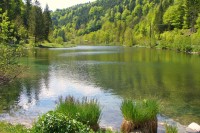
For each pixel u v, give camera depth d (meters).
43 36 123.81
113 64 53.88
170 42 119.88
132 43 171.12
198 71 43.91
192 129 16.03
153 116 13.84
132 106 13.73
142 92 27.48
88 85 31.06
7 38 28.84
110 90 28.34
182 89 29.27
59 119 9.70
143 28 177.00
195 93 27.28
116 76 38.00
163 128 15.85
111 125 16.66
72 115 12.64
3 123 15.74
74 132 9.71
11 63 28.64
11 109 20.50
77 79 35.12
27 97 24.64
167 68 47.84
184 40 99.62
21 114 19.19
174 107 21.70
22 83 31.14
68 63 54.72
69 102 13.48
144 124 13.64
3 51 26.80
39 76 36.69
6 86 29.25
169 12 149.50
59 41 154.75
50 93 26.58
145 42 157.00
